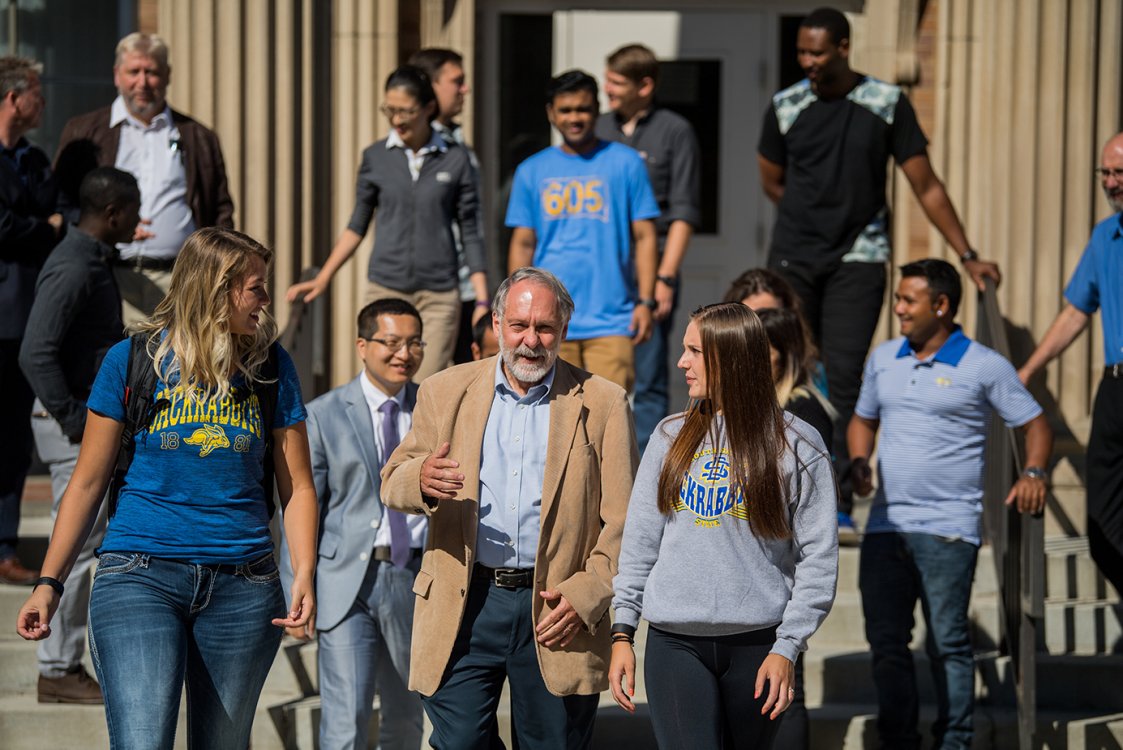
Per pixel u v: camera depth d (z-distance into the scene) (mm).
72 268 11078
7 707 11656
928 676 12625
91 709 11602
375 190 13773
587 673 8633
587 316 13531
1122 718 11984
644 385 14570
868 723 11750
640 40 17609
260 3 15352
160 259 13398
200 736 8109
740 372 8180
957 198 15977
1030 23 15094
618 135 14930
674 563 8234
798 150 13742
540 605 8555
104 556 7906
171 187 13398
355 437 10359
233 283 7883
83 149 13336
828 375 13773
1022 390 11266
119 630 7680
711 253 17766
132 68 13102
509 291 8648
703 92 17656
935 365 11289
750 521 8109
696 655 8242
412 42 16828
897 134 13570
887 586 11289
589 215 13508
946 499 11203
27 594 12695
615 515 8688
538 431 8773
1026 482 11023
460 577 8641
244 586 8000
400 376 10328
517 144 17656
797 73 17562
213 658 7984
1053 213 15133
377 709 11992
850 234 13703
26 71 12602
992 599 13562
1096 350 14945
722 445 8227
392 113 13375
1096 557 12055
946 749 11141
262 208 15422
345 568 10250
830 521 8203
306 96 15711
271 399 8156
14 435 12781
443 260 13719
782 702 7895
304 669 12414
